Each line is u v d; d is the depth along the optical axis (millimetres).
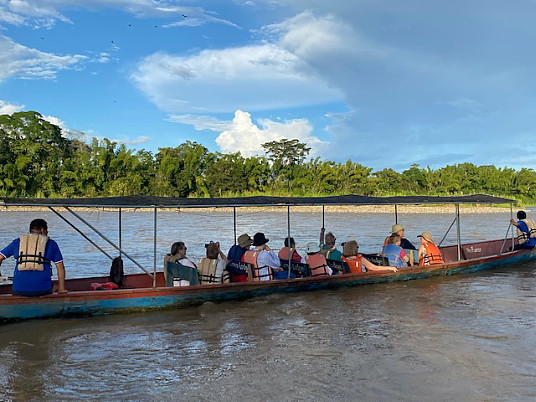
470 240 21266
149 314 7820
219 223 33062
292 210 55719
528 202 99625
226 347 6234
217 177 81500
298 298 8945
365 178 88188
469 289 9828
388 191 93562
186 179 79750
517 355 5844
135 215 43906
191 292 8219
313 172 90438
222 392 4840
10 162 72000
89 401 4641
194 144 87312
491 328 7004
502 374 5254
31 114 75750
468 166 107562
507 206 68062
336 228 28938
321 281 9523
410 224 32969
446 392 4809
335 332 6863
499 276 11328
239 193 81812
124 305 7750
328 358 5797
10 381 5117
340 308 8242
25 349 6129
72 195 73625
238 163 84875
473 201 12219
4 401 4621
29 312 7156
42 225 7367
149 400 4668
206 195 80375
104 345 6312
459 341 6402
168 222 33938
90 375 5293
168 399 4688
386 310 8117
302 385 5004
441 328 7016
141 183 77750
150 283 9719
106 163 76625
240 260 9742
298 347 6219
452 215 48031
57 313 7336
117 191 73125
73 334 6766
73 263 13852
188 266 8484
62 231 25078
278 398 4703
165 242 20141
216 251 8875
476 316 7699
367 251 17906
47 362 5688
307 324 7285
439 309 8172
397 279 10484
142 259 14828
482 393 4781
